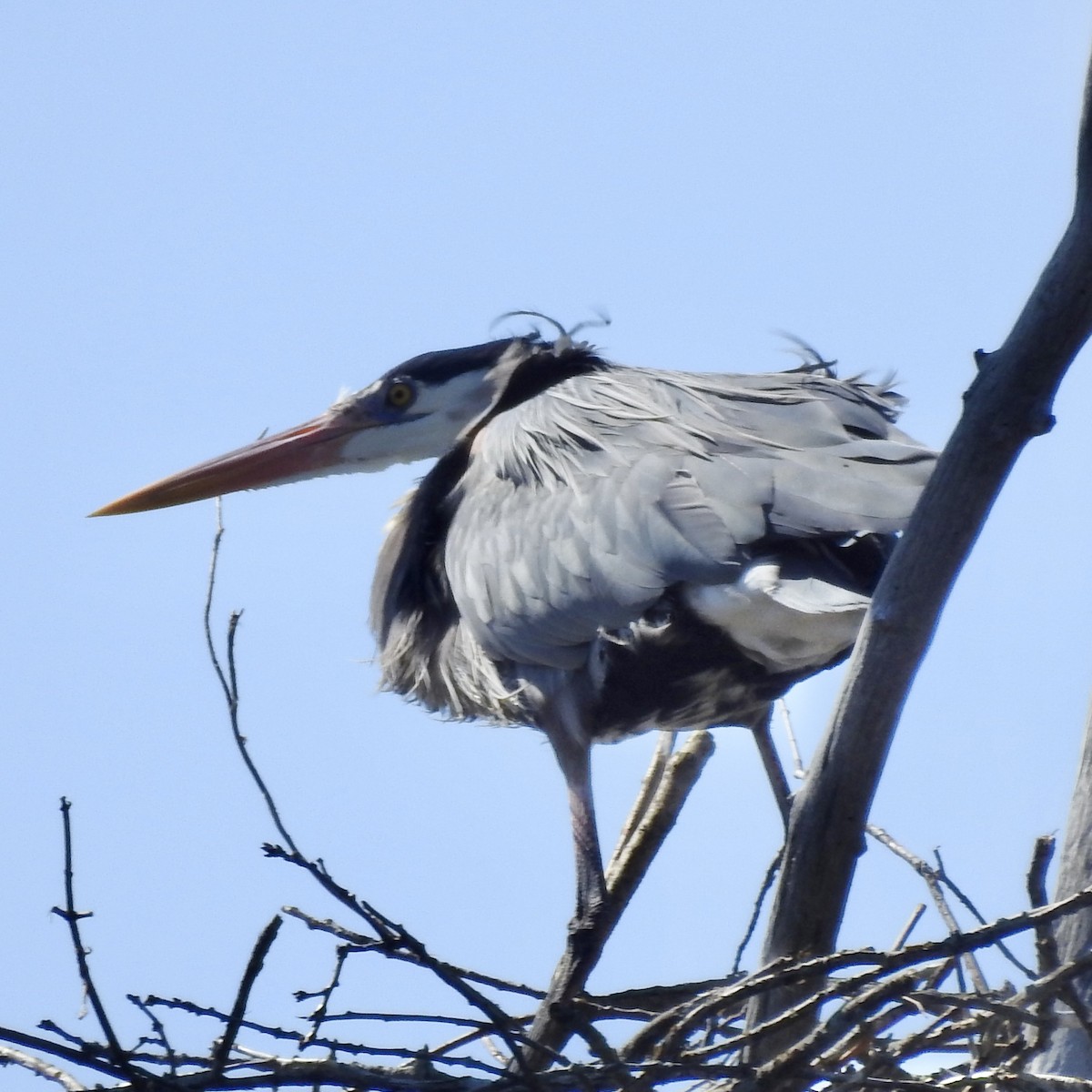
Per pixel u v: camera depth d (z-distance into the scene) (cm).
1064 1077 852
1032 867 773
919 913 992
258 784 901
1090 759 930
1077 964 768
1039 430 775
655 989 1049
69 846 800
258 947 790
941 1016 889
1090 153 751
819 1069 813
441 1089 851
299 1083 841
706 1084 941
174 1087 810
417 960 911
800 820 849
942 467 789
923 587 798
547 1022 1041
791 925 862
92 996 799
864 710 820
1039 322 762
